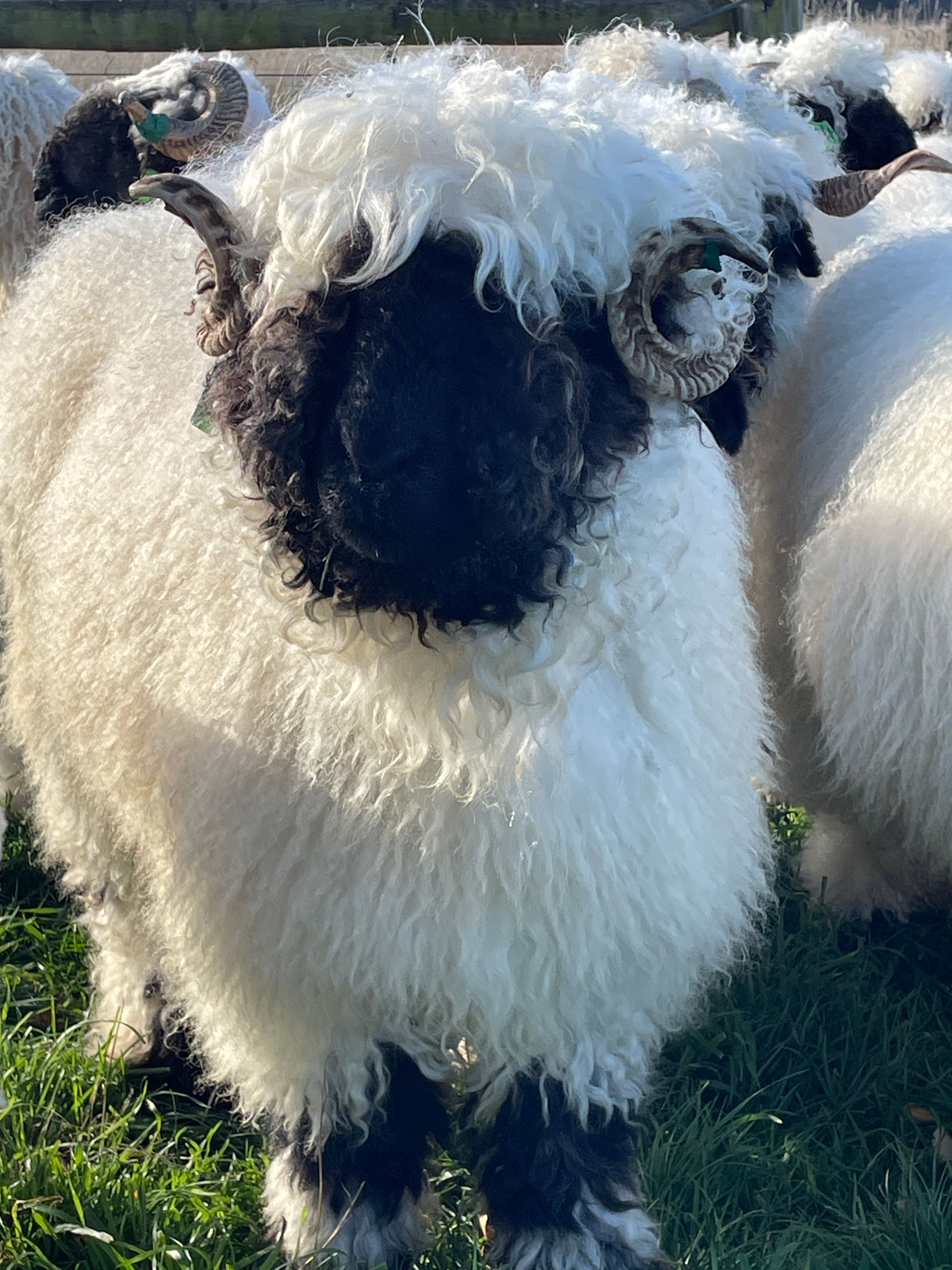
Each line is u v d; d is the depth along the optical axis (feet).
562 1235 4.59
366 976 4.19
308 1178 4.68
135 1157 5.37
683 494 4.25
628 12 10.27
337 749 4.08
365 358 3.26
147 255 5.83
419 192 3.29
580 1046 4.45
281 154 3.51
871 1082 5.84
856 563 5.78
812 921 6.90
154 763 4.59
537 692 3.77
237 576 4.33
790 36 10.05
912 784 5.76
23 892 7.39
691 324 3.57
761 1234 4.97
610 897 4.16
